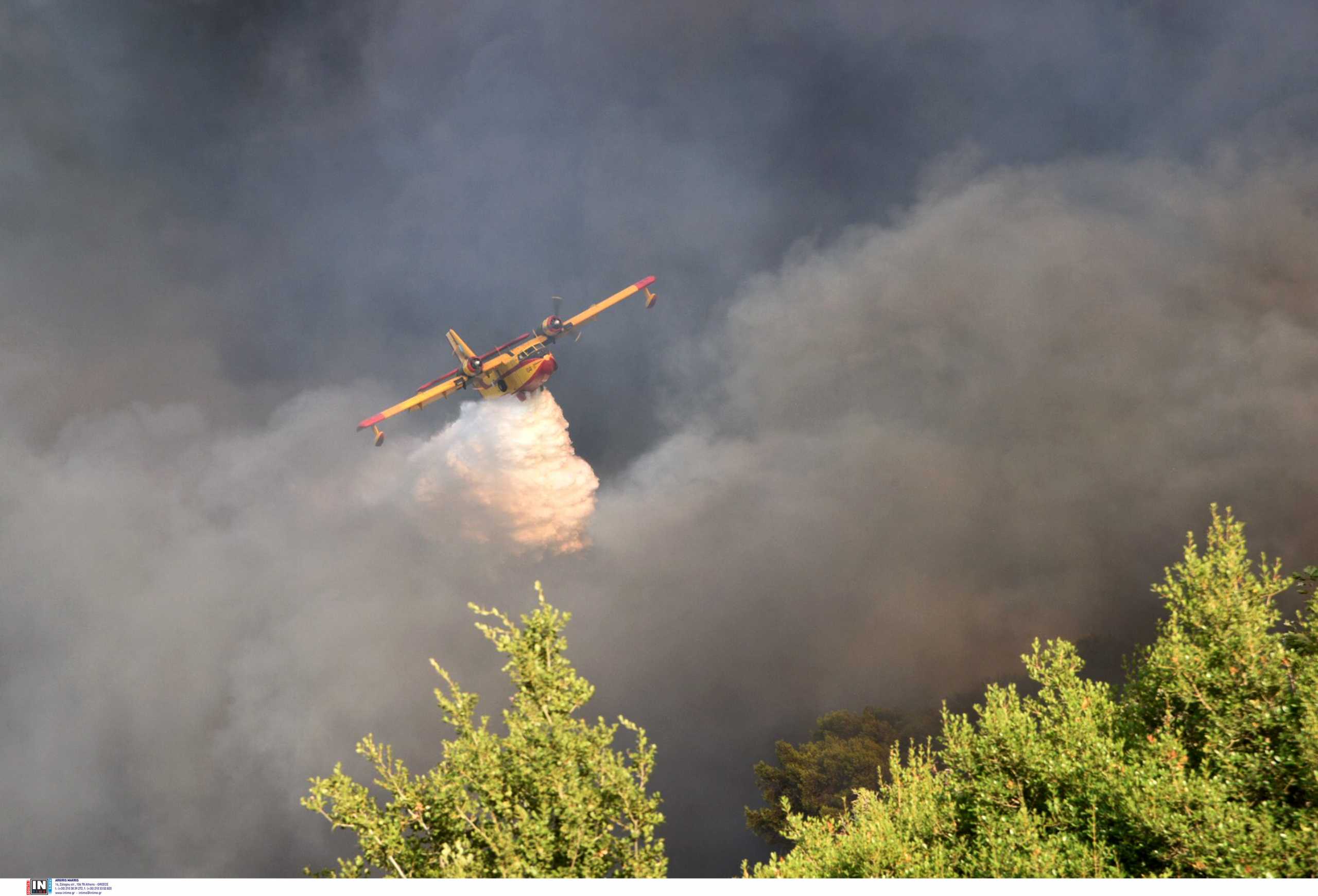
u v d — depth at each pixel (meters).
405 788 7.29
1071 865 7.44
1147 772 7.81
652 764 7.42
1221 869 6.92
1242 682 8.22
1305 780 7.44
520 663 7.44
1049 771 8.64
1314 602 8.70
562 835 6.94
